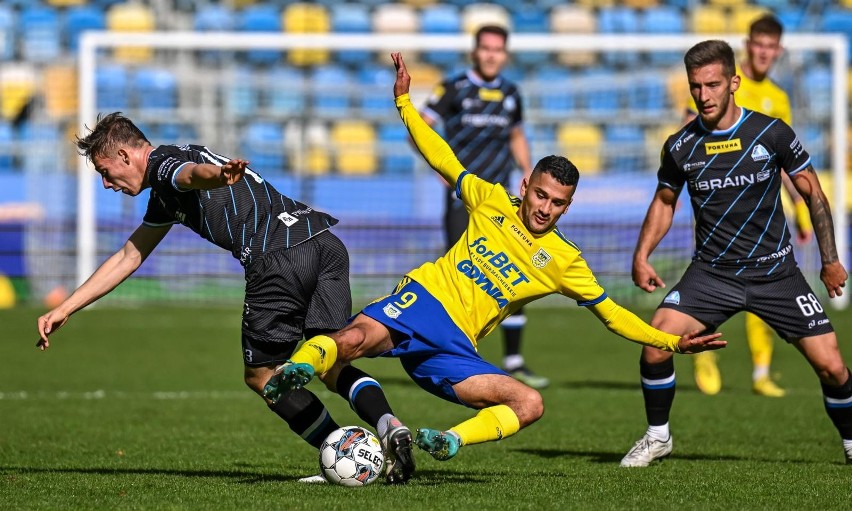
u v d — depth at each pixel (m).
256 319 18.75
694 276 22.72
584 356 45.81
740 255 22.28
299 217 19.14
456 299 18.83
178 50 74.25
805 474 21.20
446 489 18.73
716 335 18.27
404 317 18.58
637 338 18.83
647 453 22.67
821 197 22.19
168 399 33.62
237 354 45.03
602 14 82.25
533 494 18.39
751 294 22.41
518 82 69.06
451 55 80.56
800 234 32.06
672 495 18.55
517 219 18.86
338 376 19.03
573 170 18.36
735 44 56.50
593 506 17.36
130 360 42.97
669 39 56.38
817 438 26.84
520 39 56.41
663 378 22.67
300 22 80.69
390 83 78.56
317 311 18.91
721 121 21.91
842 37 58.06
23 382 37.12
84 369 40.41
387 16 82.12
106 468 21.92
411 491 18.42
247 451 24.47
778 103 32.00
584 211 62.38
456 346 18.80
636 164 67.75
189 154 18.44
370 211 65.62
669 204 22.94
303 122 67.75
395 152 68.88
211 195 18.58
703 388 35.41
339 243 19.39
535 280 18.78
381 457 18.94
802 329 22.33
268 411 31.31
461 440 17.59
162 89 68.50
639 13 82.19
